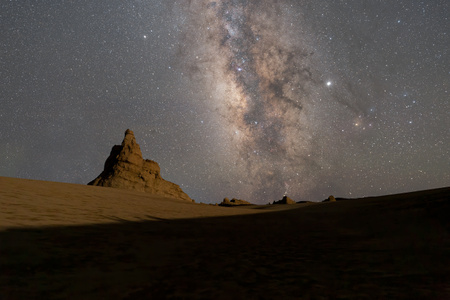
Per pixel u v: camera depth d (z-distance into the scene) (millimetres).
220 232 7379
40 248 3869
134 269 3363
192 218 11539
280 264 3793
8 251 3553
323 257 4238
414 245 4898
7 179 13430
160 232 6574
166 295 2525
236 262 3900
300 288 2736
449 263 3547
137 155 37531
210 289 2715
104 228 6215
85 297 2383
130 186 34969
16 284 2547
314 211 17266
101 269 3252
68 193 12930
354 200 24344
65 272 3025
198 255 4340
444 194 11211
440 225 6434
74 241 4555
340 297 2449
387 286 2707
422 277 2967
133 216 9461
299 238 6445
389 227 7352
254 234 7164
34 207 7496
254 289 2723
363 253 4461
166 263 3756
